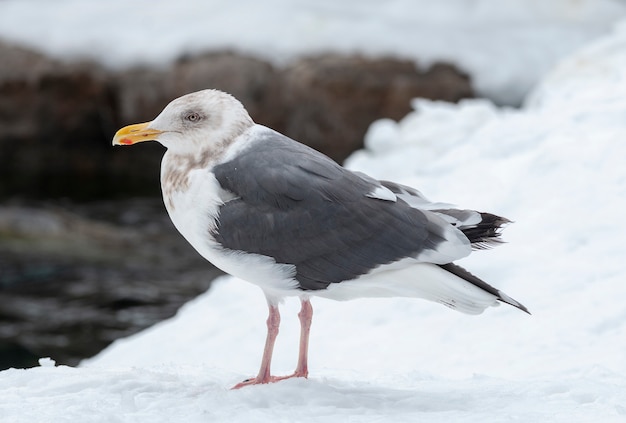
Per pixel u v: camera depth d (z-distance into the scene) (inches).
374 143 605.3
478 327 383.2
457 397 274.2
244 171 275.3
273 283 278.2
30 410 260.4
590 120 530.9
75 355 602.2
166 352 425.7
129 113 917.2
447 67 892.6
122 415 252.1
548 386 285.0
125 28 933.2
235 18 928.3
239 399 265.1
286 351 396.2
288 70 888.9
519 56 901.2
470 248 270.7
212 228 275.7
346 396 270.5
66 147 936.3
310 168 275.4
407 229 270.7
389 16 948.6
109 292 685.9
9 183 908.0
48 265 727.7
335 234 271.0
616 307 375.6
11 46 920.3
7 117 925.8
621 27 687.7
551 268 410.3
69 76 914.7
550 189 467.2
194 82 894.4
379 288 276.2
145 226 810.2
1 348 608.7
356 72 881.5
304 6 958.4
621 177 462.0
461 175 506.3
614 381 299.1
